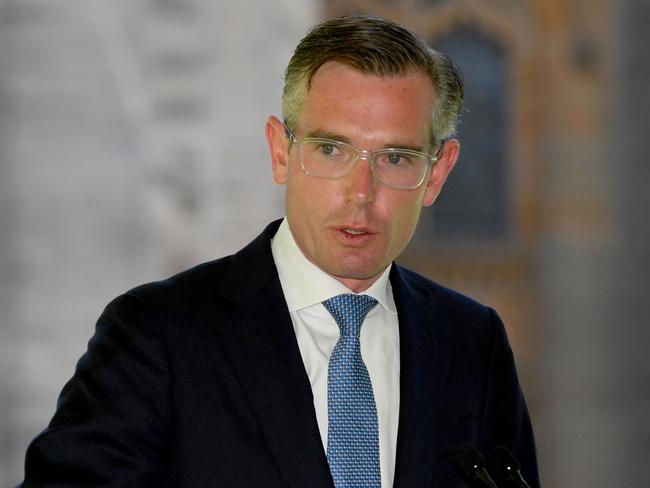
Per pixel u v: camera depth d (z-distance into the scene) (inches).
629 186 1660.9
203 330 279.7
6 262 1037.8
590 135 1660.9
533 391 1653.5
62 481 262.4
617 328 1660.9
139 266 1079.0
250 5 1155.3
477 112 1665.8
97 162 1072.2
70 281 1054.4
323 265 279.7
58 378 1038.4
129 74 1093.1
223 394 273.6
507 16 1652.3
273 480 265.7
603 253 1664.6
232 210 1144.8
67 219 1053.8
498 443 302.5
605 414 1649.9
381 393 289.1
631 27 1654.8
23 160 1049.5
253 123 1157.7
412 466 277.1
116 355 274.5
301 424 270.7
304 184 273.6
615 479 1633.9
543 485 1628.9
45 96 1058.7
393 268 311.1
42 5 1058.7
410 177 274.5
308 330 289.3
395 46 271.9
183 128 1128.8
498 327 316.8
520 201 1670.8
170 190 1119.6
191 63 1128.2
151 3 1111.6
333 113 268.4
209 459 267.7
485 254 1662.2
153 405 270.7
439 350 299.6
